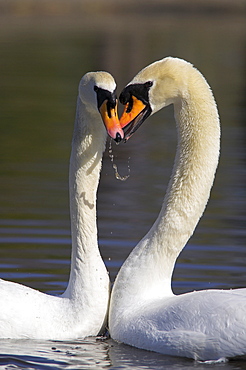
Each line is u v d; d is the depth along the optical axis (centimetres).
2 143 2525
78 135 1065
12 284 1067
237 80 4022
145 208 1748
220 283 1281
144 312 1016
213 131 1077
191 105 1068
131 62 4541
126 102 1066
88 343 1030
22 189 1902
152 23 7512
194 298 970
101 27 6969
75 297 1062
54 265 1364
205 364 933
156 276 1067
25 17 7788
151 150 2420
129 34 6300
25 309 1034
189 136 1077
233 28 7262
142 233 1555
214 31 6869
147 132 2744
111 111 991
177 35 6306
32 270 1337
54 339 1039
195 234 1569
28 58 4769
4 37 5978
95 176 1077
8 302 1031
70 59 4703
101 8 8769
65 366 939
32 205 1752
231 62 4769
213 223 1650
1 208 1723
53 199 1806
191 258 1414
